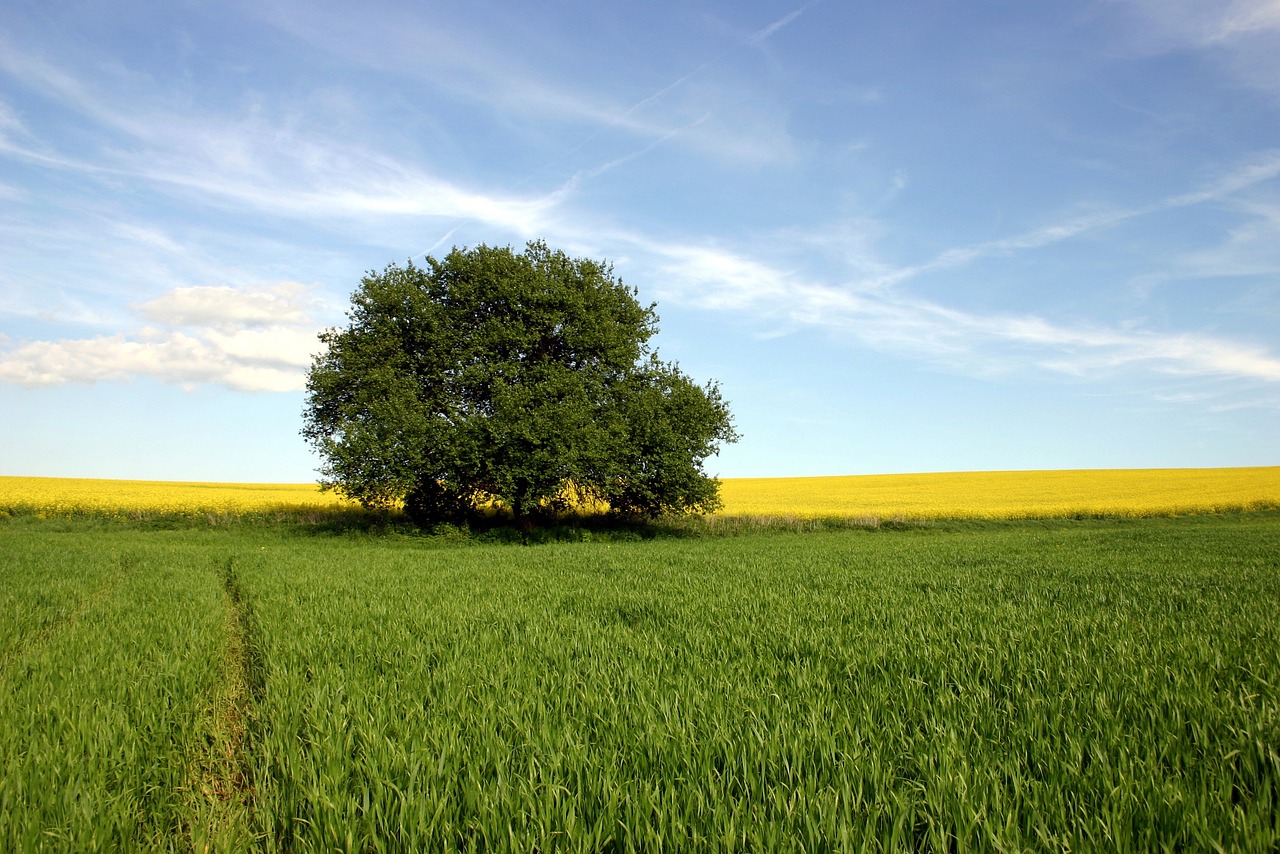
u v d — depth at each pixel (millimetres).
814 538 34281
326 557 21703
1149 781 3662
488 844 3270
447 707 5305
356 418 32500
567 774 4070
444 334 32125
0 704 5426
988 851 3148
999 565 17953
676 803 3498
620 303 37156
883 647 7379
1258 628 8289
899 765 4125
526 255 36125
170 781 4254
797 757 4094
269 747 4582
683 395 35906
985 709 5062
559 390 32750
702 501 35938
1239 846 3115
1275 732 4348
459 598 12047
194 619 9672
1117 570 16109
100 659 7152
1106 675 5973
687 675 6211
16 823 3504
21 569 16266
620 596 12281
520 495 33031
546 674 6367
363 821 3557
